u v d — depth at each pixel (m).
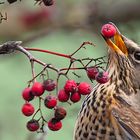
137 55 12.34
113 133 12.07
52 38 16.44
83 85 10.65
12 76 15.58
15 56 16.00
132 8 16.70
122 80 12.35
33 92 10.54
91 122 12.19
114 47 12.23
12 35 16.62
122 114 12.09
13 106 14.88
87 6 16.47
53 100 10.63
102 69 10.70
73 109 13.85
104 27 11.12
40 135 11.78
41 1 10.63
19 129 14.59
